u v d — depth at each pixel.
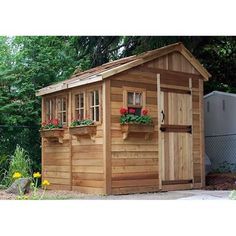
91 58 11.84
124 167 7.38
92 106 7.60
